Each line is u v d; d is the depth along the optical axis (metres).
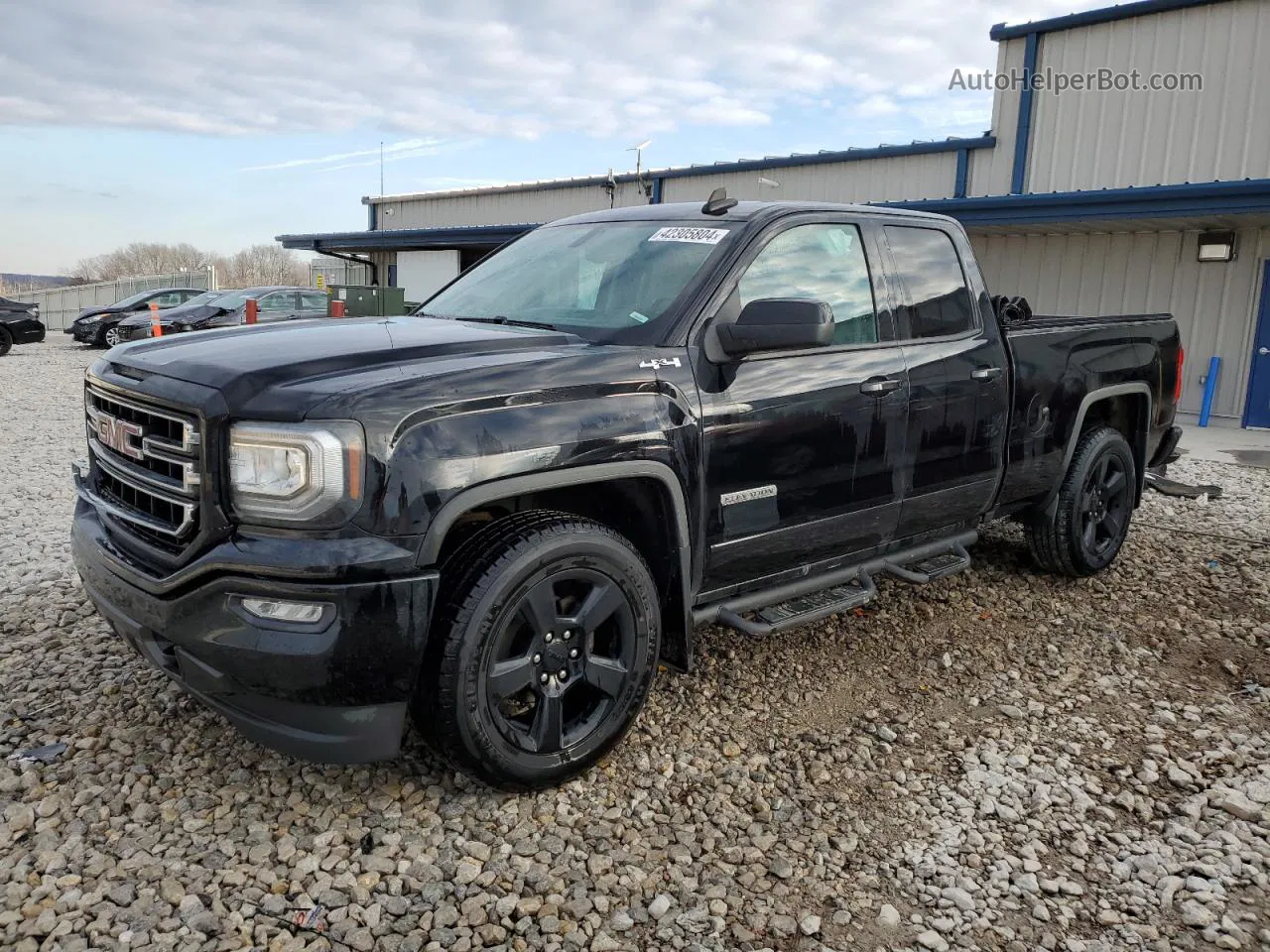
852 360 3.70
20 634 4.12
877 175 17.36
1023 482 4.63
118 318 22.72
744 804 3.00
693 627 3.38
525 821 2.85
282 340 3.02
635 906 2.51
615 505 3.26
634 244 3.73
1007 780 3.18
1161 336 5.57
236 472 2.51
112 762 3.06
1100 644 4.40
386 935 2.36
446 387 2.64
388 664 2.53
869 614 4.71
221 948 2.27
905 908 2.55
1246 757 3.35
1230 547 6.08
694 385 3.17
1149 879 2.69
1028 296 15.24
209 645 2.53
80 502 3.33
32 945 2.24
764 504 3.41
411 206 29.33
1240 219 12.37
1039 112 15.03
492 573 2.69
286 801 2.89
